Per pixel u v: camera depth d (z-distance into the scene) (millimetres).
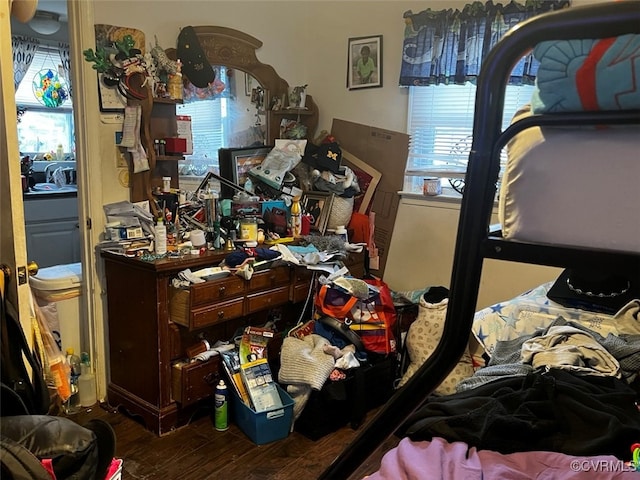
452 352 819
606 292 2113
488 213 776
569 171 741
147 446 2344
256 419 2328
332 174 3254
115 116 2570
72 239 4109
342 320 2611
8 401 1244
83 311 2699
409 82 3096
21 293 1413
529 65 2670
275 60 3406
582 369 1589
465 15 2840
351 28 3395
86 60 2406
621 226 718
